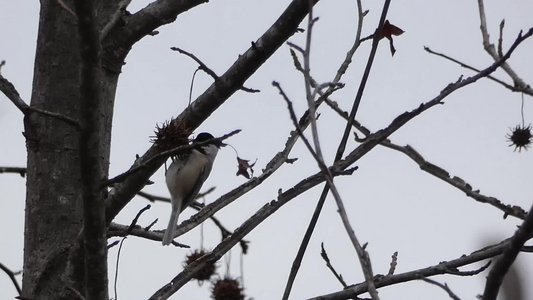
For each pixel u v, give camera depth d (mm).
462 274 9625
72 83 10750
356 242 7102
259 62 10102
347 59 9570
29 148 10625
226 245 9898
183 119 10062
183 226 10727
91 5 7836
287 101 7426
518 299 5965
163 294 9664
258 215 9969
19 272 10812
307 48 7695
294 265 8562
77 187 10484
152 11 11016
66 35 10867
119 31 10961
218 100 10164
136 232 10969
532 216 6559
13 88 10562
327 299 9883
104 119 10836
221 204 10680
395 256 10211
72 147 10562
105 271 8719
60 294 9930
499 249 9633
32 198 10461
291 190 10008
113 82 11047
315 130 7473
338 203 7211
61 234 10281
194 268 9914
